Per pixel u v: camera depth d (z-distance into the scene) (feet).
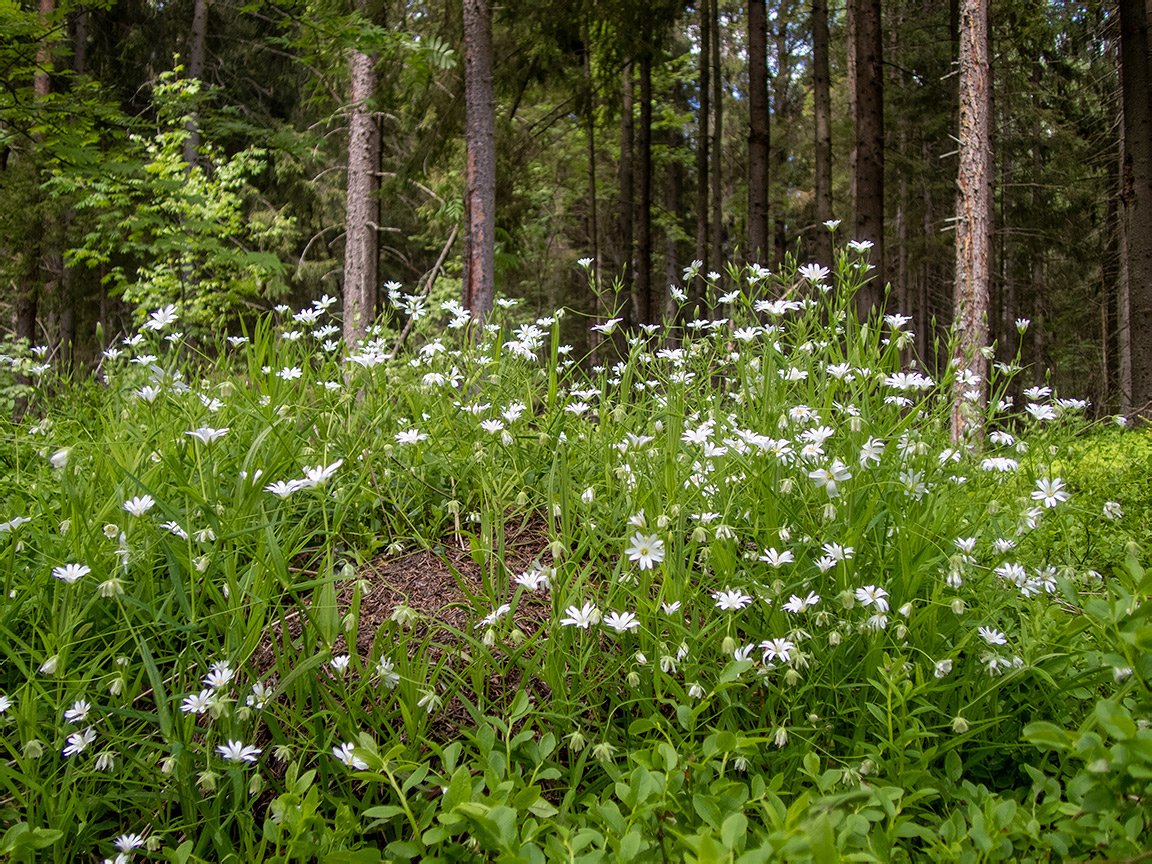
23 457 11.16
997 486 9.10
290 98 69.05
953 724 6.66
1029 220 60.34
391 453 9.72
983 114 26.21
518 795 5.38
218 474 8.50
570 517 8.80
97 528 7.67
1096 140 55.88
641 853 5.39
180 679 7.07
